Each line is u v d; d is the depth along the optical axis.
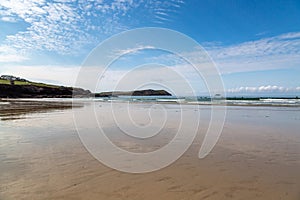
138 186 4.18
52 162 5.45
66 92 72.50
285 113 16.28
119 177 4.60
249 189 4.05
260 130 9.74
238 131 9.59
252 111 17.92
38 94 63.62
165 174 4.79
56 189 3.99
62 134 8.79
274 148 6.83
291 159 5.75
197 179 4.53
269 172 4.87
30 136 8.34
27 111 18.36
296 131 9.42
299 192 3.91
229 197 3.76
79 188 4.05
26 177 4.50
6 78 70.81
